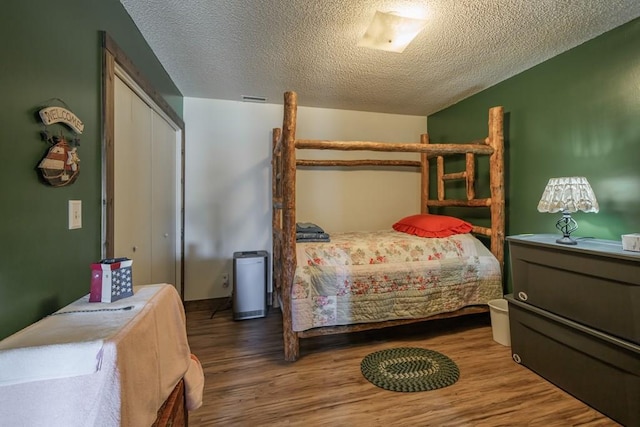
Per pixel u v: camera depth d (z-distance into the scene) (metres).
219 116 3.43
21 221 0.97
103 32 1.49
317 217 3.76
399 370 2.12
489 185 3.15
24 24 0.98
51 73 1.12
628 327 1.56
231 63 2.57
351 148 2.50
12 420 0.73
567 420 1.64
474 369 2.14
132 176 2.02
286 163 2.33
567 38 2.21
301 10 1.86
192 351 2.41
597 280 1.69
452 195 3.74
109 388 0.76
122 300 1.14
